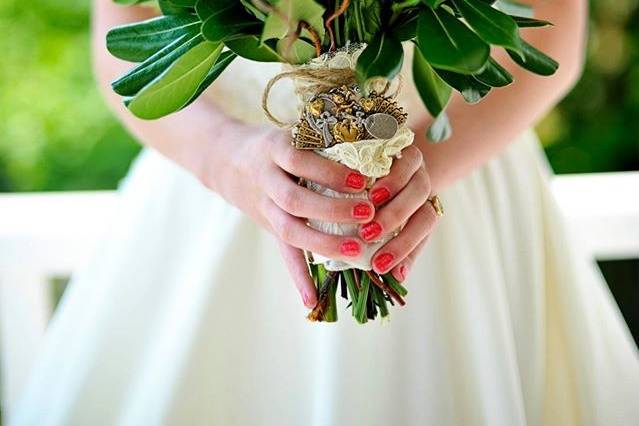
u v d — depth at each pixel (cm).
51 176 220
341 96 68
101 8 92
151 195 96
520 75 83
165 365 87
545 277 94
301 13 63
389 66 62
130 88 66
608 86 225
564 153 227
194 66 66
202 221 92
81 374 92
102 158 220
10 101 219
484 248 88
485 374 85
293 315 88
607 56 224
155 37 69
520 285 90
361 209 68
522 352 90
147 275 93
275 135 75
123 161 220
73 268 117
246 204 78
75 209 122
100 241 99
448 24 62
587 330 93
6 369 118
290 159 70
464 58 60
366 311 73
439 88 67
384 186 69
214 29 64
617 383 94
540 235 92
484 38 61
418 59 67
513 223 91
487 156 84
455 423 84
